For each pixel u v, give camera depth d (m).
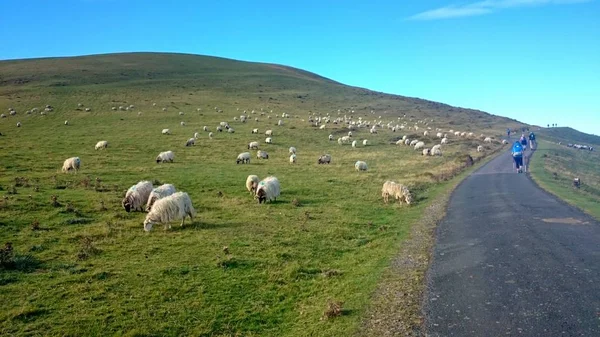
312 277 14.33
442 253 15.70
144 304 11.92
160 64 150.38
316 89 146.38
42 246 16.50
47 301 11.93
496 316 10.20
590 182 43.56
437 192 30.12
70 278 13.51
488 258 14.50
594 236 16.34
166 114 81.19
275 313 11.77
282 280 13.93
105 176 32.81
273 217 22.28
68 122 68.62
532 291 11.45
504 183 32.66
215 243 17.50
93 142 52.84
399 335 9.74
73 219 20.22
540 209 21.95
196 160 44.78
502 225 18.92
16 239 17.12
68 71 123.06
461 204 24.94
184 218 20.67
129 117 76.25
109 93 99.56
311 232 19.62
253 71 163.25
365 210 24.61
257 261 15.54
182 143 55.72
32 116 71.69
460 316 10.39
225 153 50.59
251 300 12.51
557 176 38.41
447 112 142.00
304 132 72.81
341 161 48.41
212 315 11.51
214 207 24.33
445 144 72.06
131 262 15.12
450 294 11.80
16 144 48.69
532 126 150.38
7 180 29.50
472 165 48.81
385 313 11.00
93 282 13.31
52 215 20.75
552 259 13.84
